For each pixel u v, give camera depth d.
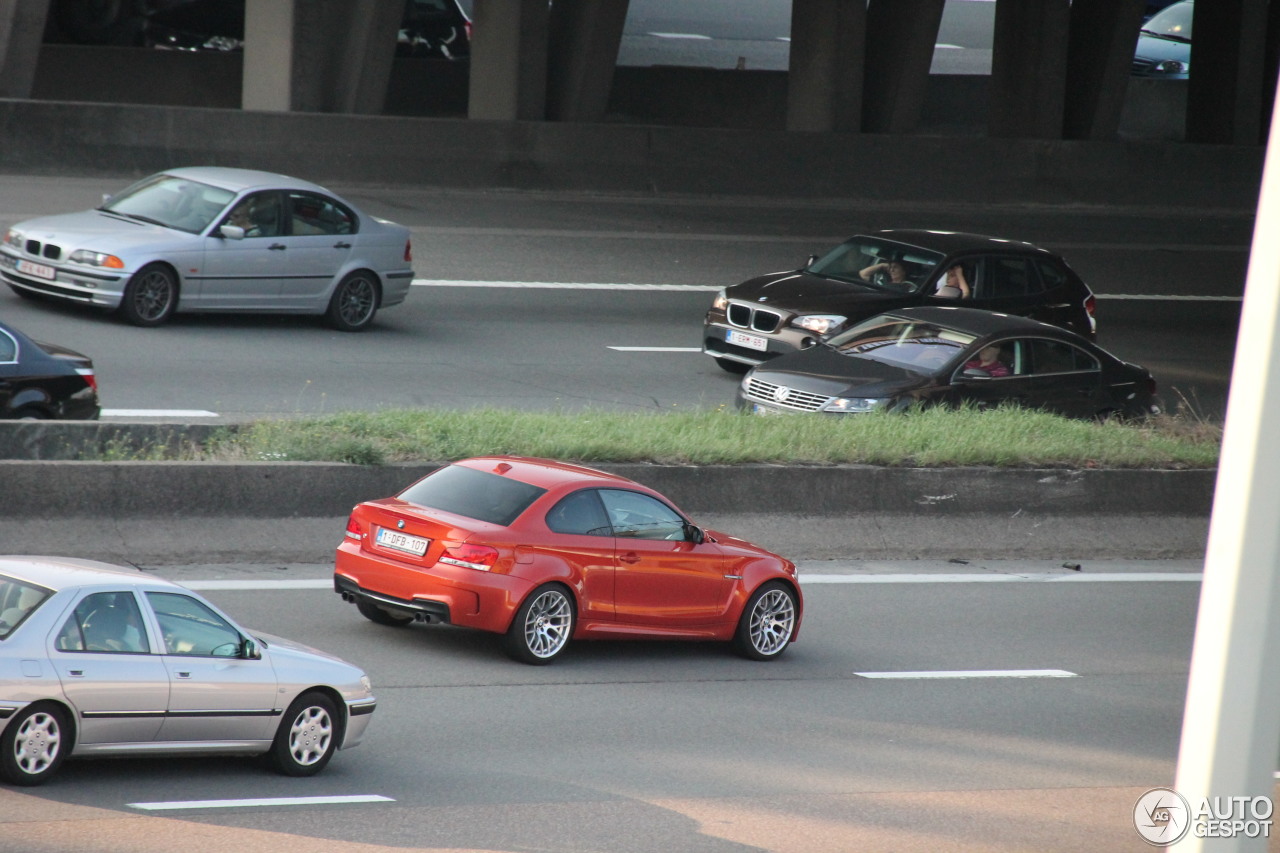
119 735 23.58
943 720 32.22
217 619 24.84
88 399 43.59
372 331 63.94
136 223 59.81
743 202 97.06
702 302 75.81
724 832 24.48
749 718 31.22
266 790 24.64
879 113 108.19
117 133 81.19
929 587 43.50
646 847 23.50
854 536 46.06
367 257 63.31
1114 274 91.44
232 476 38.69
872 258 63.62
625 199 94.12
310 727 25.64
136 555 37.09
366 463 40.50
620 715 30.56
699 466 44.59
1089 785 28.75
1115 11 112.81
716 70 118.25
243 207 60.06
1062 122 115.81
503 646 34.50
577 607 33.44
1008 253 64.06
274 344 59.56
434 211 85.19
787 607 36.44
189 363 54.94
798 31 105.25
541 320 69.06
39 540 36.16
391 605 32.75
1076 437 51.19
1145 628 41.34
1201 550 50.69
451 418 45.44
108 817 22.38
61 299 60.00
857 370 53.38
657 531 34.81
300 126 85.25
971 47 154.25
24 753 22.91
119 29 105.69
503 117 96.50
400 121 88.00
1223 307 87.06
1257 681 12.50
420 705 29.84
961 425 49.88
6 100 78.62
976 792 27.77
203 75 103.19
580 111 99.94
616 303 73.75
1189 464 52.03
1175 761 30.77
